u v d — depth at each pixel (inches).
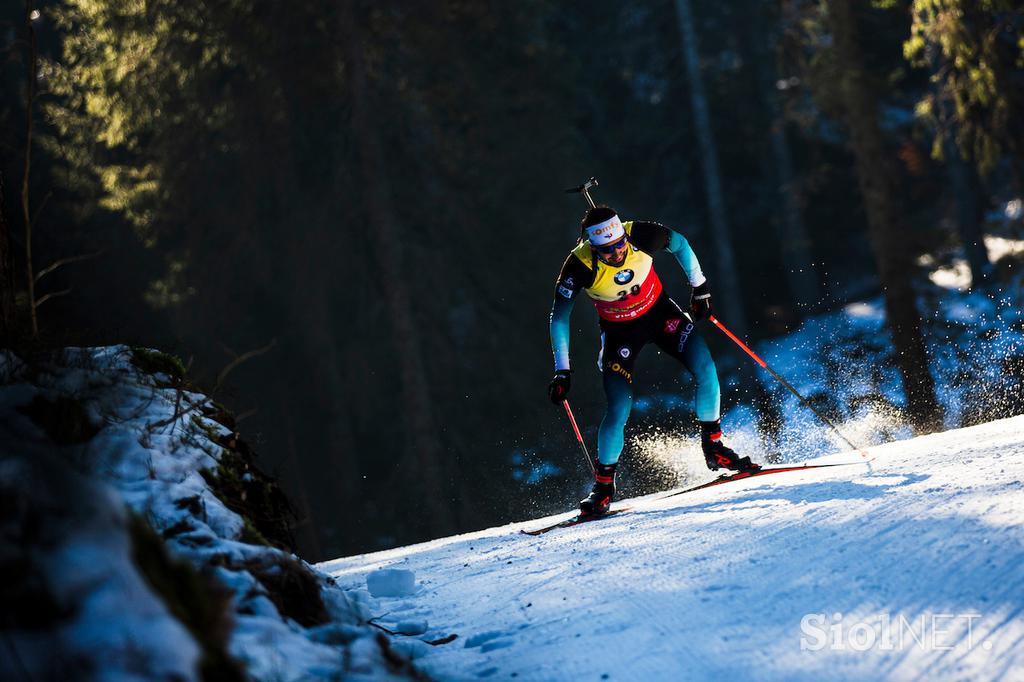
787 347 1578.5
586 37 1860.2
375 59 1174.3
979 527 213.6
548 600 221.0
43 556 114.9
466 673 179.6
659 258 1673.2
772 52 1772.9
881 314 1589.6
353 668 163.6
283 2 1127.0
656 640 179.3
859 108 1063.0
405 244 1200.8
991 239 1680.6
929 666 149.9
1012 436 346.6
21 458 126.5
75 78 1130.0
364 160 1144.8
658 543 261.6
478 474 1152.2
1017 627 158.4
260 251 1216.2
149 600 116.7
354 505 1187.9
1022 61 876.0
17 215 1031.6
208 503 211.6
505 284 1257.4
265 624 170.1
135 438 226.8
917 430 843.4
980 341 1088.2
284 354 1245.7
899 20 1472.7
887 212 1053.2
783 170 1760.6
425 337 1190.3
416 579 286.5
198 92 1159.6
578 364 1240.8
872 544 215.6
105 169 1182.9
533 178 1279.5
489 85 1254.3
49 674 105.7
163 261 1266.0
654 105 1867.6
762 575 207.3
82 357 262.4
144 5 1120.8
